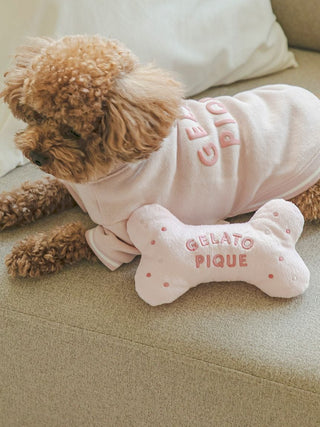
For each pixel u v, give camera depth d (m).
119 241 0.96
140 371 0.89
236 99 1.10
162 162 0.95
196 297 0.93
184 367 0.86
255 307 0.91
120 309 0.91
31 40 0.96
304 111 1.08
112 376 0.91
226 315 0.90
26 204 1.07
